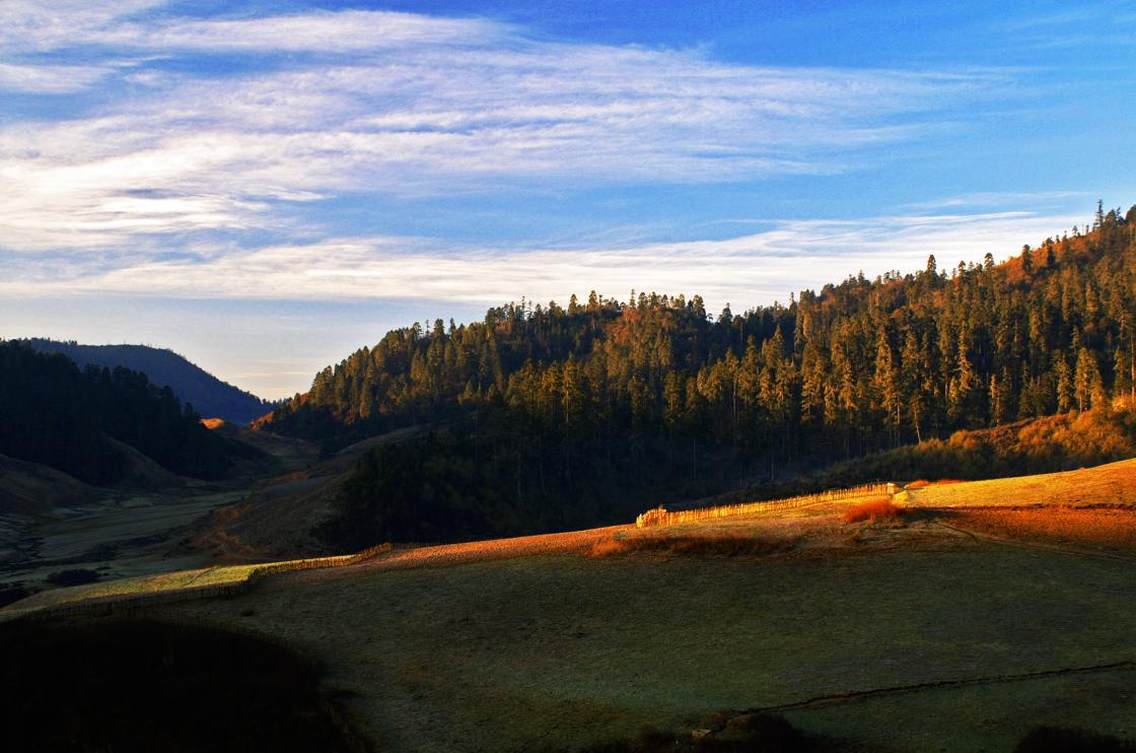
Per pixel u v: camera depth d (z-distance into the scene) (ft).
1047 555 144.56
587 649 129.18
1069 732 79.56
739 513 219.00
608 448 498.28
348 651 139.64
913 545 157.28
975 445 416.87
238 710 115.03
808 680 105.91
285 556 293.02
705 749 87.35
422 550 220.43
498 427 422.00
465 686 119.75
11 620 172.76
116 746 107.45
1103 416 401.49
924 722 89.81
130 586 198.08
